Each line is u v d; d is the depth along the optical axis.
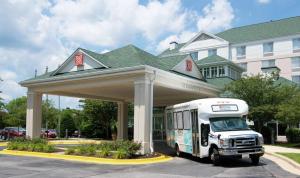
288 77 57.69
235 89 33.00
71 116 58.41
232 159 20.30
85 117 54.06
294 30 58.59
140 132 22.28
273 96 32.34
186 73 29.81
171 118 24.42
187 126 21.11
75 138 52.84
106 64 25.72
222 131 17.98
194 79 29.17
